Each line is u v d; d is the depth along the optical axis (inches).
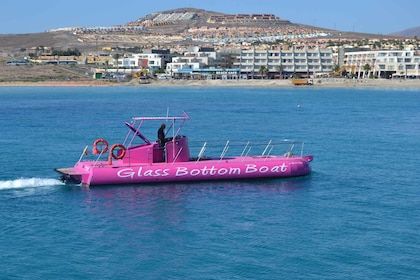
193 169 2267.5
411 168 2736.2
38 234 1723.7
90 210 1941.4
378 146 3491.6
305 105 7224.4
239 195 2134.6
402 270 1478.8
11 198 2081.7
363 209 1990.7
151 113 6033.5
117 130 4402.1
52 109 6614.2
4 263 1517.0
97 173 2198.6
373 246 1633.9
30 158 3014.3
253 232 1744.6
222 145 3464.6
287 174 2384.4
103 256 1566.2
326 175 2524.6
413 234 1732.3
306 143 3607.3
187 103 7657.5
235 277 1443.2
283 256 1563.7
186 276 1449.3
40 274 1457.9
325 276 1446.9
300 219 1868.8
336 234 1731.1
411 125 4783.5
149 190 2174.0
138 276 1449.3
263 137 3924.7
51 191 2166.6
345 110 6397.6
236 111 6274.6
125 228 1775.3
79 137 3949.3
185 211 1936.5
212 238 1694.1
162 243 1654.8
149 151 2279.8
